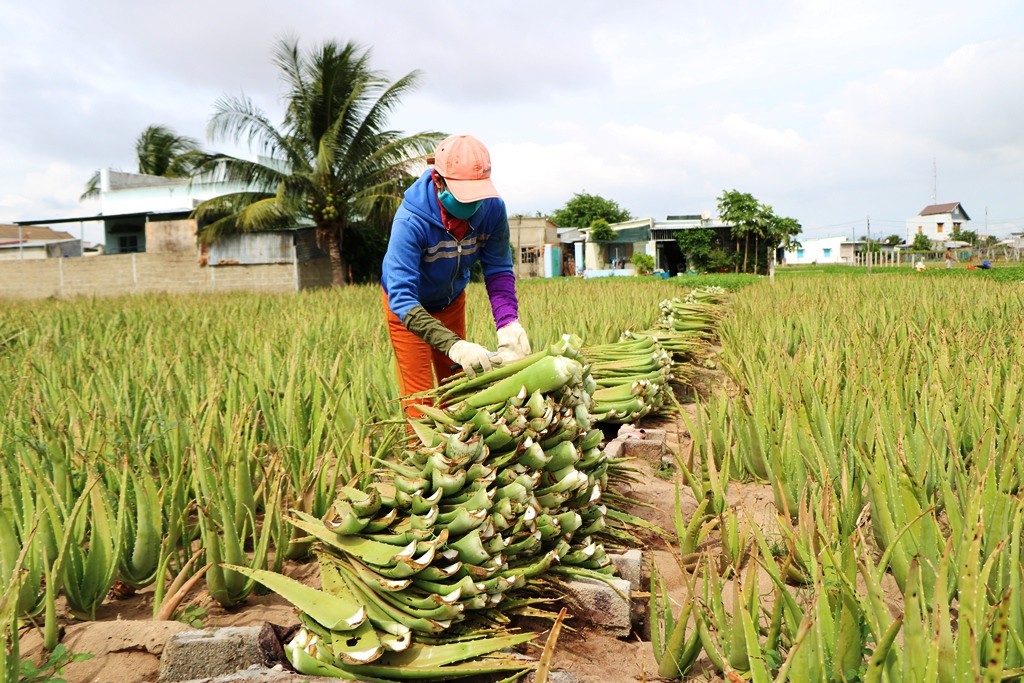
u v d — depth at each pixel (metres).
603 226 49.38
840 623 2.05
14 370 5.68
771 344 6.24
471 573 2.52
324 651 2.31
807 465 3.65
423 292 3.86
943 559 1.88
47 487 2.97
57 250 45.09
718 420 4.41
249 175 26.91
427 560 2.42
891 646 1.95
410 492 2.64
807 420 3.72
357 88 25.50
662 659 2.47
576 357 3.03
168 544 2.89
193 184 32.88
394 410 4.22
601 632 2.84
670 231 50.03
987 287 12.47
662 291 14.84
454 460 2.65
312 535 2.72
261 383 4.36
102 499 2.78
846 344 5.68
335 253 28.47
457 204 3.42
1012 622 2.12
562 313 8.05
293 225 28.92
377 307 11.57
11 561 2.58
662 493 4.05
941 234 98.00
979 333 6.27
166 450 3.65
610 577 2.94
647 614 3.01
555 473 2.98
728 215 45.03
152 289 29.22
